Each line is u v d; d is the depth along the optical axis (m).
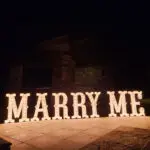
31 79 11.44
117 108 9.16
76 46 10.31
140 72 11.54
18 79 10.41
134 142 5.44
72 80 10.24
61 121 8.32
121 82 11.50
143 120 8.26
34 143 5.62
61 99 9.52
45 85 11.79
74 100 8.94
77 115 8.85
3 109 9.84
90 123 7.88
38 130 6.95
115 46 10.89
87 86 10.98
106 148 5.05
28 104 10.13
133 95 9.37
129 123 7.74
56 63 10.11
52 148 5.20
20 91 10.30
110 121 8.18
